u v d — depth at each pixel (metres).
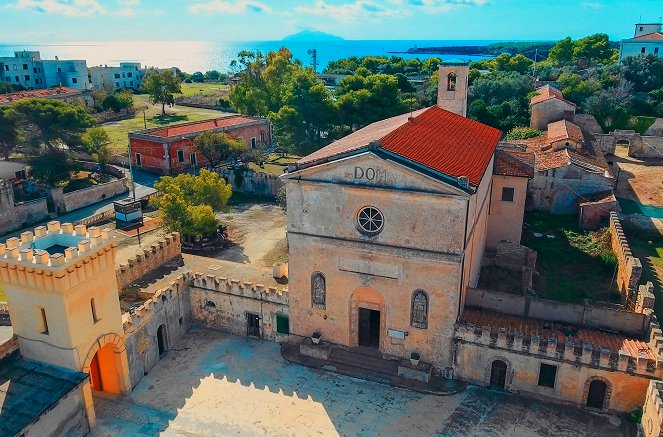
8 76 152.75
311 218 36.22
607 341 33.84
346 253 36.03
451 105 57.09
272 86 115.12
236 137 95.00
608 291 45.97
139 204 65.62
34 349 31.02
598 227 57.47
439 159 35.59
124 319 34.88
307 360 37.97
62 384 29.41
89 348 30.95
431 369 35.91
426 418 32.44
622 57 123.56
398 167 32.78
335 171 34.69
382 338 37.19
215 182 62.12
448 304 34.41
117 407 33.56
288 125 88.94
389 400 34.03
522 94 104.19
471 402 33.72
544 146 70.62
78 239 32.34
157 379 36.38
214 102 153.88
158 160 85.31
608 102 93.62
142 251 44.75
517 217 50.25
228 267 45.81
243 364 37.94
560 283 47.16
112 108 135.12
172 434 31.36
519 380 34.09
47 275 28.38
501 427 31.62
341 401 34.03
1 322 35.12
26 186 73.56
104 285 31.73
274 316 39.94
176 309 40.53
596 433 31.02
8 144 81.88
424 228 33.47
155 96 139.62
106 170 85.12
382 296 36.03
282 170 85.75
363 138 41.00
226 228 62.06
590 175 60.72
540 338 33.00
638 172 77.62
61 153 80.81
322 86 90.00
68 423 29.34
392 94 87.75
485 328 33.97
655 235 56.28
